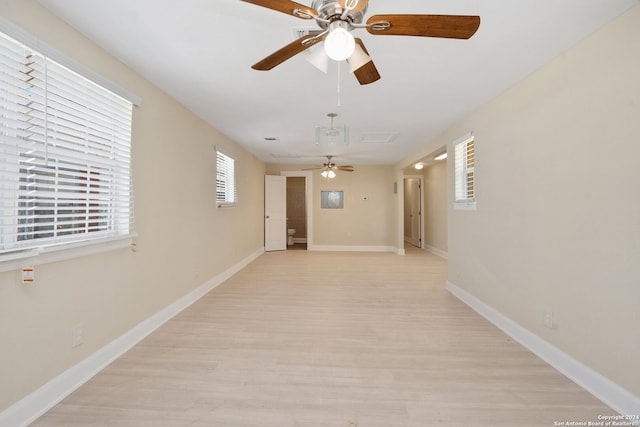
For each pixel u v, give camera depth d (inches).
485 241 128.5
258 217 286.5
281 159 283.4
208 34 78.5
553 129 90.3
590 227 77.8
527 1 65.5
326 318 126.6
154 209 112.0
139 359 91.6
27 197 67.9
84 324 80.7
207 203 161.6
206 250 161.6
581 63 80.4
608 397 72.5
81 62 77.9
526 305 102.6
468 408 70.7
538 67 95.9
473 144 140.9
